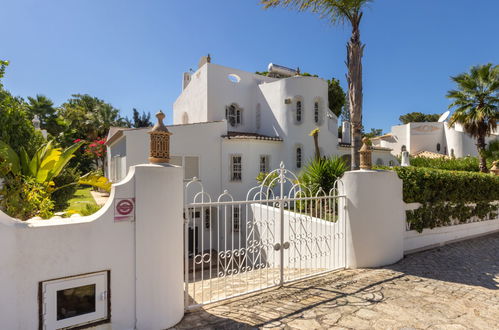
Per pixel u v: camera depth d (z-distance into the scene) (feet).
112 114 125.39
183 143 49.01
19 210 16.60
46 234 10.06
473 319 12.98
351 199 20.43
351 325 12.41
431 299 15.03
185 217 13.66
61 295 10.28
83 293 10.69
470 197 27.94
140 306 11.57
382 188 20.68
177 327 12.31
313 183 31.30
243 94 67.36
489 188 29.86
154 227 11.89
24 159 19.90
